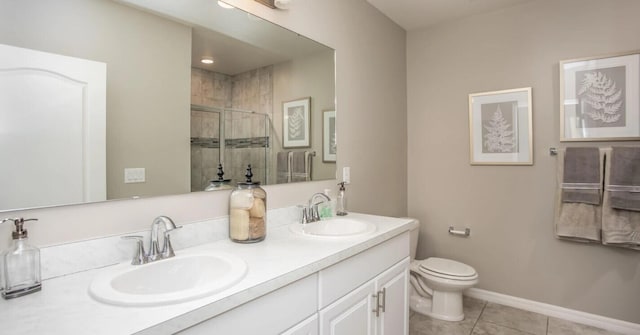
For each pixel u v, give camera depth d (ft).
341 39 7.11
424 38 9.66
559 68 7.71
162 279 3.59
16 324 2.31
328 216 6.32
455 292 7.75
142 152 3.96
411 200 9.97
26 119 3.13
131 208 3.84
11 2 3.04
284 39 5.80
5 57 3.02
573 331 7.20
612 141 7.15
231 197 4.63
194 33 4.51
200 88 4.58
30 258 2.88
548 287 7.97
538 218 8.05
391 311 5.38
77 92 3.44
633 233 6.66
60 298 2.75
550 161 7.88
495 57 8.56
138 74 3.93
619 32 7.11
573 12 7.58
